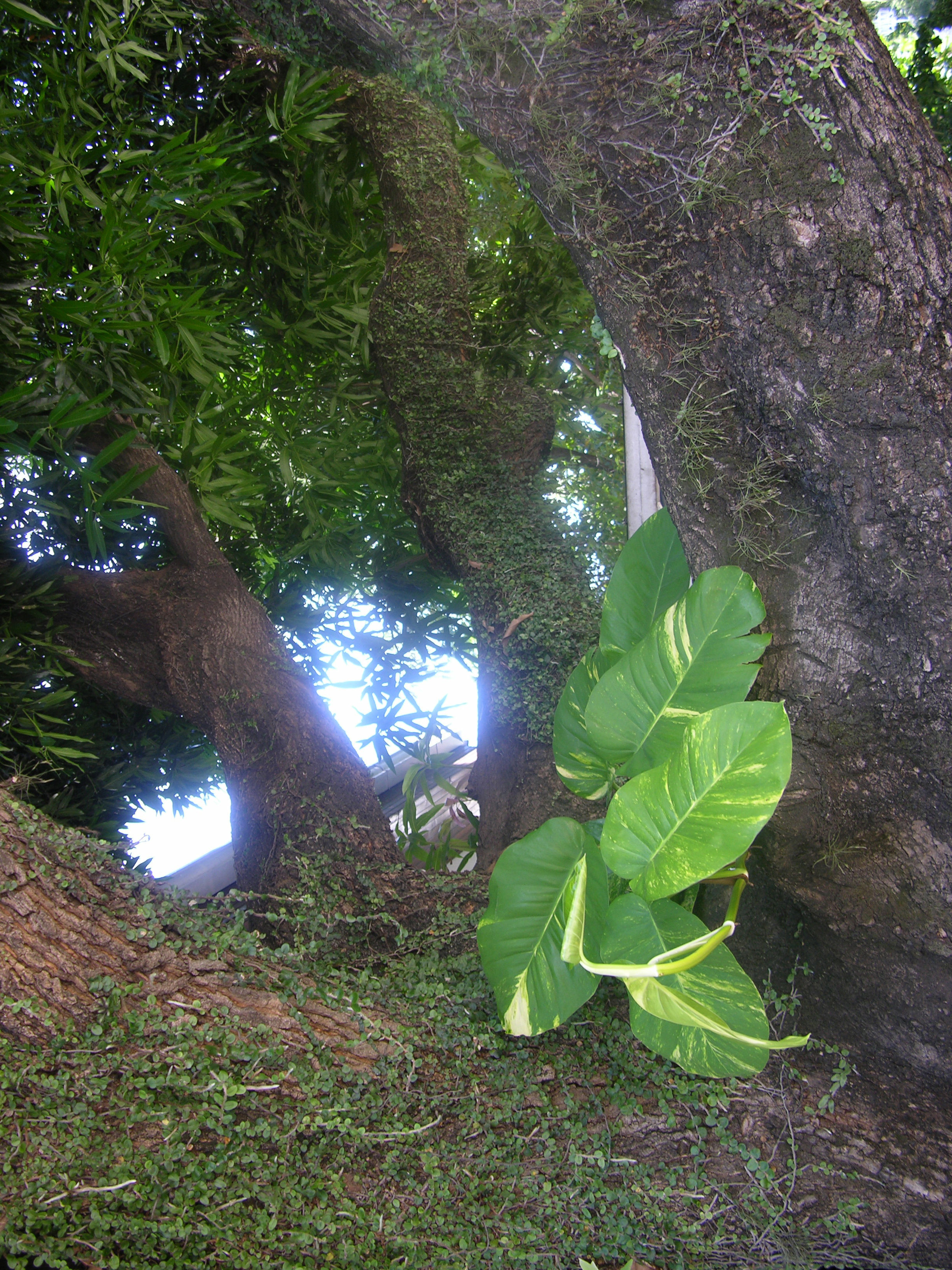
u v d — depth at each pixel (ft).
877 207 4.01
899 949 4.95
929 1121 5.22
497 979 5.27
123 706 10.03
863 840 4.95
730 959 4.91
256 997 5.18
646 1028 4.83
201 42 8.90
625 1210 5.13
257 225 10.18
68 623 8.39
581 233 4.67
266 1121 4.76
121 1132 4.50
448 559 9.96
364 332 10.56
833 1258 5.18
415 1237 4.81
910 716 4.61
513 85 4.38
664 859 4.46
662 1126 5.30
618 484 14.87
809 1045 5.45
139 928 5.03
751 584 4.94
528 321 13.48
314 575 11.67
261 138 9.32
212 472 9.34
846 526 4.43
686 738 4.68
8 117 6.50
